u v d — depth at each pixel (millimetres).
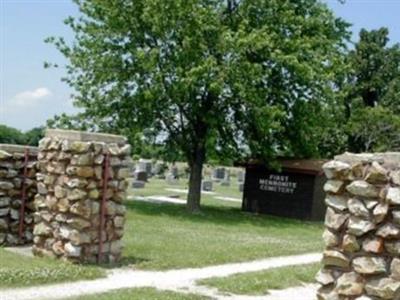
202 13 27969
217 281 12570
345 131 44562
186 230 22062
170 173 49375
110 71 29531
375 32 52531
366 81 51219
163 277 12875
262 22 29781
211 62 26906
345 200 8789
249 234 22344
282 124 31250
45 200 14195
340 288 8609
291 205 30688
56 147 14008
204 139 30125
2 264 12617
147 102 28984
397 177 8312
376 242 8383
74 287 11359
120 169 14164
